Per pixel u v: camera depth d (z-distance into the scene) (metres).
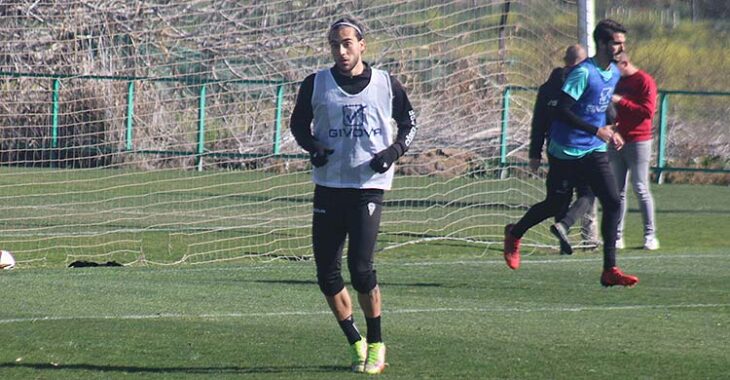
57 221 55.34
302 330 28.17
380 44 58.91
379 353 23.53
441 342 26.81
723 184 82.81
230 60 71.12
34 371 23.47
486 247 48.00
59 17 63.97
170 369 23.72
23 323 28.70
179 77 68.75
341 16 61.94
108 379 22.80
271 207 62.28
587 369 23.98
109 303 32.16
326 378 22.97
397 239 50.00
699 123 85.19
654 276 38.66
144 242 48.06
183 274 38.81
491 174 66.06
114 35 65.69
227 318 29.80
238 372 23.45
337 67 23.27
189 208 61.47
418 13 58.56
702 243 49.44
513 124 62.47
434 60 59.31
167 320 29.41
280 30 68.25
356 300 33.09
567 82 32.94
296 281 37.12
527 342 26.95
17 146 71.81
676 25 104.19
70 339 26.73
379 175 23.11
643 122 45.38
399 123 23.44
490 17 57.31
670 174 84.19
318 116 23.27
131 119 71.75
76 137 71.06
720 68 98.50
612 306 32.41
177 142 74.69
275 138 76.31
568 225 35.00
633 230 54.56
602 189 33.22
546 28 54.38
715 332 28.48
